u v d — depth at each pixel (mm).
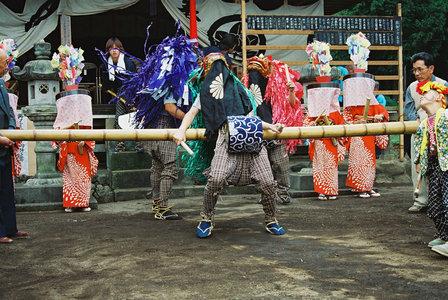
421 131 4258
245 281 3541
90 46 14297
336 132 4676
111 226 5598
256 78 6082
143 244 4688
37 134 4602
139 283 3566
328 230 5172
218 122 4637
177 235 5047
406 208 6422
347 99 7047
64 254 4445
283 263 3971
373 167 7414
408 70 14609
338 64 9820
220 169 4746
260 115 6082
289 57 11570
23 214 6590
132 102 5969
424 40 13227
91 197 7172
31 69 6984
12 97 5312
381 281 3488
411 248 4395
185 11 11367
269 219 5066
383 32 9914
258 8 11625
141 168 8133
